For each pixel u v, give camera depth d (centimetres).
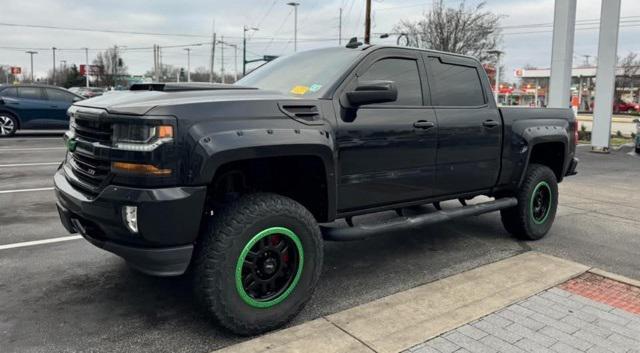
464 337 322
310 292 349
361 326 337
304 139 334
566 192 889
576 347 312
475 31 3069
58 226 573
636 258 499
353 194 386
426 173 436
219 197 351
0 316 347
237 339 323
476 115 478
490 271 447
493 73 3172
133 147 289
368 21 2784
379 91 354
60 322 340
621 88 5616
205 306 311
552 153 595
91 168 324
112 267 444
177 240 297
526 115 537
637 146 1688
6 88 1506
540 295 392
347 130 371
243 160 336
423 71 445
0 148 1282
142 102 304
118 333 327
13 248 492
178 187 293
